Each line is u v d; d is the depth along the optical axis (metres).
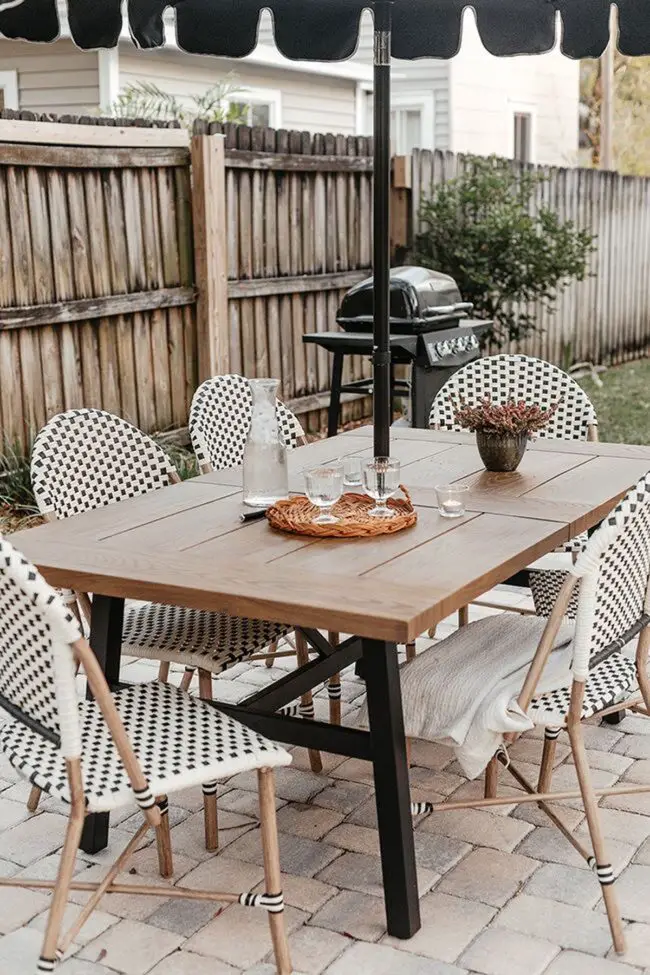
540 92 14.30
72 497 3.30
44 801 3.15
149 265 6.54
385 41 3.18
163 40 3.71
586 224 10.70
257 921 2.57
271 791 2.33
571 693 2.47
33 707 2.22
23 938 2.52
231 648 2.96
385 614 2.19
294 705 3.70
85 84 8.62
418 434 3.96
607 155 15.07
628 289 11.73
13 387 5.81
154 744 2.35
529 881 2.70
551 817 2.61
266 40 10.31
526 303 9.00
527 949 2.44
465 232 8.25
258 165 7.03
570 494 3.06
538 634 2.92
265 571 2.47
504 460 3.32
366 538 2.71
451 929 2.52
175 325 6.73
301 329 7.60
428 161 8.30
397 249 8.32
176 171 6.62
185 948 2.48
